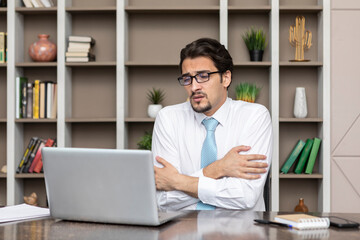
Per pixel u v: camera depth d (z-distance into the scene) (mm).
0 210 1740
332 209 3719
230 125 2191
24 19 4027
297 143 3836
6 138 4086
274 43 3707
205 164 2145
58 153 1525
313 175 3717
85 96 4051
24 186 4039
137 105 4020
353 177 3713
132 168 1438
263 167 1977
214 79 2066
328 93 3719
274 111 3709
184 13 3975
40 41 3836
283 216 1485
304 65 3764
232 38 3977
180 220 1555
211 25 3994
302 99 3801
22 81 3855
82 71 4047
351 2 3709
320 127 3812
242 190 1901
